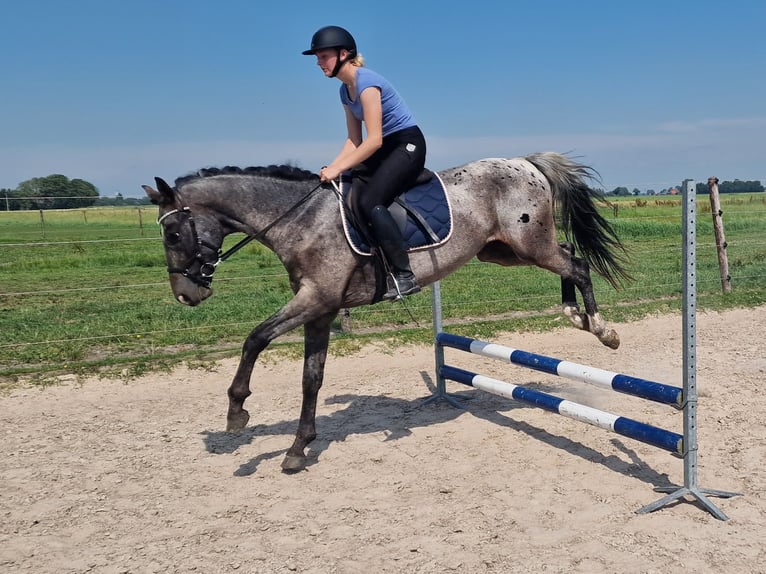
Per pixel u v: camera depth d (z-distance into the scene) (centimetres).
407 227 433
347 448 477
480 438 487
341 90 435
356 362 730
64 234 2209
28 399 604
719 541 325
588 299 502
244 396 412
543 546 326
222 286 1295
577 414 421
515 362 477
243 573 313
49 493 413
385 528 352
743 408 532
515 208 479
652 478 404
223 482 425
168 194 403
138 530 361
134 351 765
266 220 420
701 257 1550
